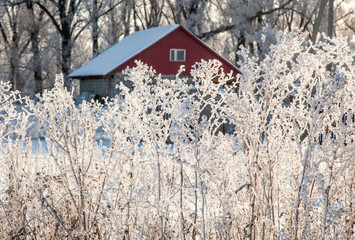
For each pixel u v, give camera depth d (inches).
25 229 289.1
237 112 229.9
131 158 254.2
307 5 3410.4
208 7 3565.5
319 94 221.0
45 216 286.0
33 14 3166.8
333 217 218.4
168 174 250.7
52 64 3366.1
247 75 230.2
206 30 3489.2
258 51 3014.3
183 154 242.8
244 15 3198.8
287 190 253.0
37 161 312.3
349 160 230.5
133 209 259.9
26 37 3245.6
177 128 228.1
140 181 263.0
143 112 243.6
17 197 282.0
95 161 275.7
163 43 2094.0
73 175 256.7
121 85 255.6
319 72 236.1
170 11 3863.2
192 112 227.9
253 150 228.4
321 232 224.7
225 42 3784.5
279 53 227.8
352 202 243.9
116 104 258.5
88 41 3885.3
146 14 3860.7
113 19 3612.2
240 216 243.4
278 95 231.9
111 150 254.8
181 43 2127.2
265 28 2984.7
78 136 256.8
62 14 3292.3
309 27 3725.4
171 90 242.2
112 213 253.6
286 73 248.4
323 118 218.4
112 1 3582.7
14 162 292.0
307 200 224.5
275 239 238.7
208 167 235.6
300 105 229.8
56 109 253.1
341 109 223.0
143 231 246.2
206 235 241.6
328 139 230.8
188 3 3410.4
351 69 245.8
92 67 2249.0
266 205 228.8
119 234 244.5
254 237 231.3
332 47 247.3
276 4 3575.3
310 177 218.1
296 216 222.4
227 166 251.0
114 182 252.4
